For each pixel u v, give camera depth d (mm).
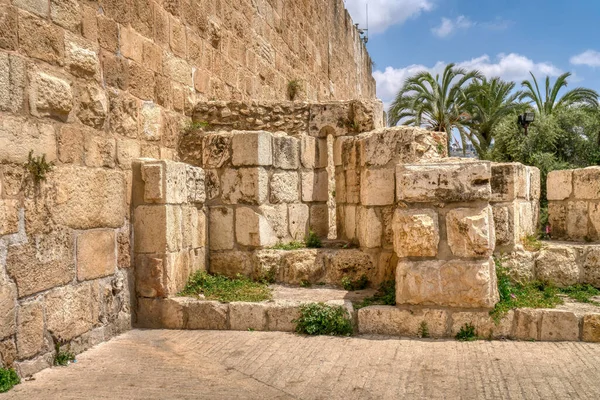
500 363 4711
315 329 5660
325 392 4145
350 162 7355
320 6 16234
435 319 5535
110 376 4508
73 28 5250
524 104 23812
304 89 14414
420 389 4168
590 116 15422
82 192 5242
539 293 6094
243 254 7062
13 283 4324
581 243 6883
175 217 6270
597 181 6953
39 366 4594
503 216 6426
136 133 6438
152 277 6078
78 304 5137
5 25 4340
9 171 4324
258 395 4102
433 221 5559
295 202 7605
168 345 5371
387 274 6551
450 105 26266
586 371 4477
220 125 8125
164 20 7293
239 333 5773
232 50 9758
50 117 4848
